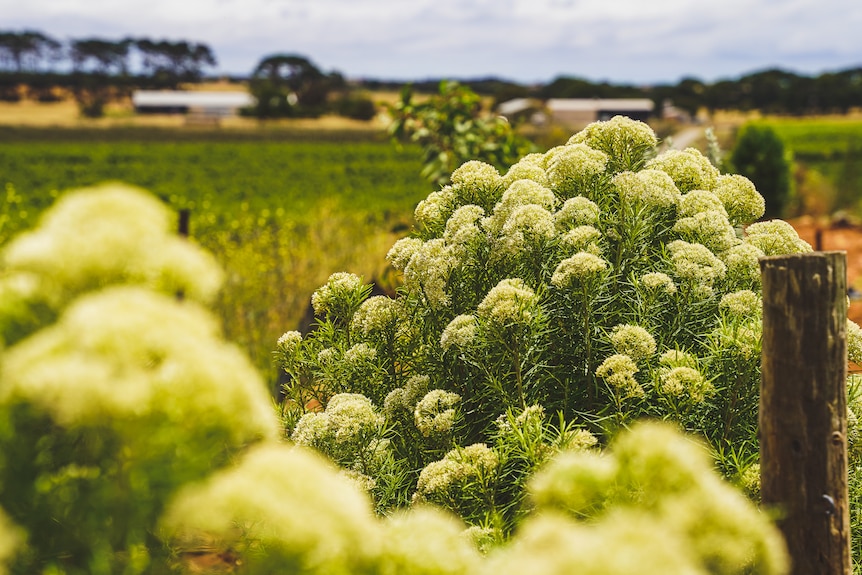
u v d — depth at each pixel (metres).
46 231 1.62
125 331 1.44
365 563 1.85
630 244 4.17
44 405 1.46
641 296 3.97
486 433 3.97
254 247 16.42
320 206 29.36
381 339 4.67
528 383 3.85
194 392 1.49
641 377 3.80
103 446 1.62
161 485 1.55
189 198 37.53
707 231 4.31
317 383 4.64
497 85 149.50
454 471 3.38
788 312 2.96
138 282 1.70
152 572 1.83
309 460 1.73
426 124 10.51
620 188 4.22
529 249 4.11
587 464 2.05
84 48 169.75
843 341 2.97
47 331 1.58
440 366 4.26
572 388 4.02
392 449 4.08
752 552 1.91
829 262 2.93
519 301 3.68
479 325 3.91
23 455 1.63
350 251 16.86
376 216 23.08
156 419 1.50
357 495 1.80
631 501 1.96
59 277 1.59
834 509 2.98
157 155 69.56
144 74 182.50
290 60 155.88
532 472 3.33
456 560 2.01
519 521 3.30
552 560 1.46
